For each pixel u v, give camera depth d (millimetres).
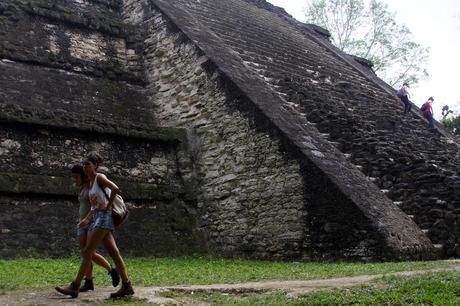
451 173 11117
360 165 10938
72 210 9836
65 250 9453
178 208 11070
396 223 8844
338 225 8820
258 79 12031
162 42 13188
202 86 11727
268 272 7684
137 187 10625
